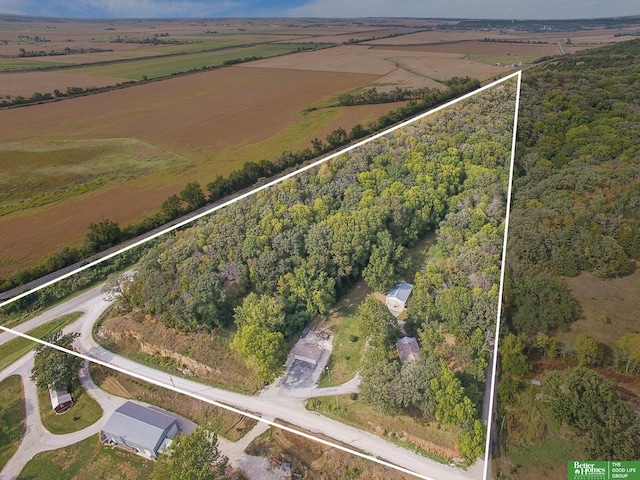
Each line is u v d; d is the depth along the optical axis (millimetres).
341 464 38188
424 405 37438
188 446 38094
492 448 35531
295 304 46938
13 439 45438
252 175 81188
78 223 79188
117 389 48562
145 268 48812
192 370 45688
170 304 46312
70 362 48531
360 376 42188
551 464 34188
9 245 73375
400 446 37906
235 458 40844
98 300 52531
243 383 43938
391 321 42812
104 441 44344
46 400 48875
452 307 40812
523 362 38344
